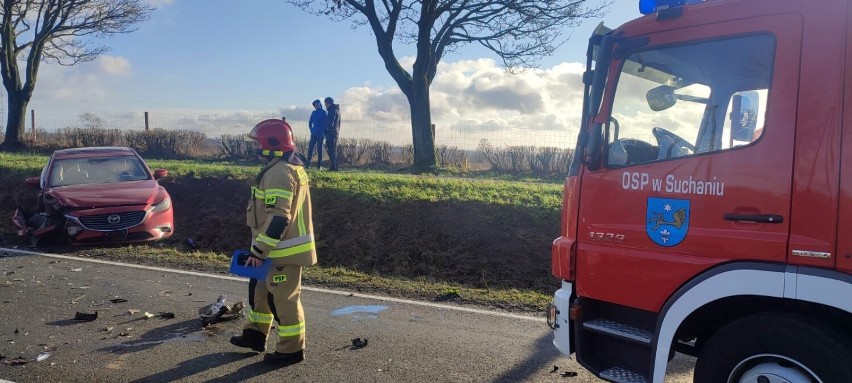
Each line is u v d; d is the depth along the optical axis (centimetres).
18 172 1488
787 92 334
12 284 757
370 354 526
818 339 318
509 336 576
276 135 488
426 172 1875
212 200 1293
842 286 310
